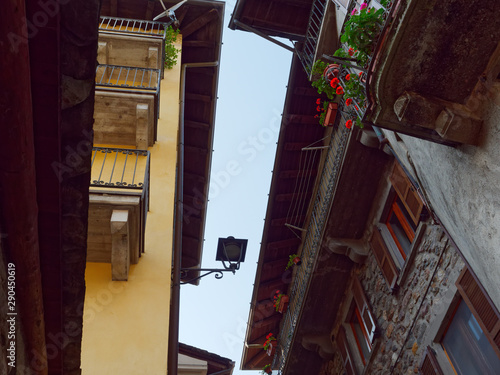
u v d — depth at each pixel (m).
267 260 14.05
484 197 4.56
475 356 6.96
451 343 7.55
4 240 2.56
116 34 11.47
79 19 2.23
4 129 2.14
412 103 4.25
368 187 10.84
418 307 8.55
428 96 4.36
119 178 7.40
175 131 10.37
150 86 9.28
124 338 6.22
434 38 4.10
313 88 12.46
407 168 7.14
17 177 2.32
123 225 6.39
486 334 6.54
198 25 14.57
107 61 11.40
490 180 4.36
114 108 8.34
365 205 11.05
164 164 9.29
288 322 13.69
